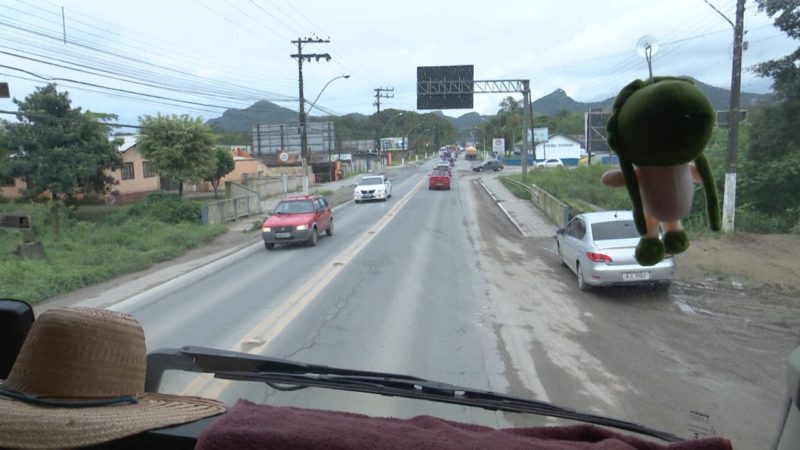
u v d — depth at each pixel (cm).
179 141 3188
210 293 1216
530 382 651
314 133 7125
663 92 112
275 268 1516
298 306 1042
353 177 7219
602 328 889
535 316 962
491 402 300
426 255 1650
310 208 1989
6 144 3138
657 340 827
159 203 2856
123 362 179
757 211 2005
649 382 654
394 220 2659
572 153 7419
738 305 1033
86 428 146
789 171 1964
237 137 9956
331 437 141
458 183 5378
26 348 170
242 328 901
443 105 3859
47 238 2119
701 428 324
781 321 927
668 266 1078
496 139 10481
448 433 160
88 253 1828
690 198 123
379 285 1227
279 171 6406
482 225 2419
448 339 824
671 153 114
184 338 856
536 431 201
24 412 151
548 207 2645
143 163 4288
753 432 522
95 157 3244
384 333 855
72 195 3319
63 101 3191
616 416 553
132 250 1911
